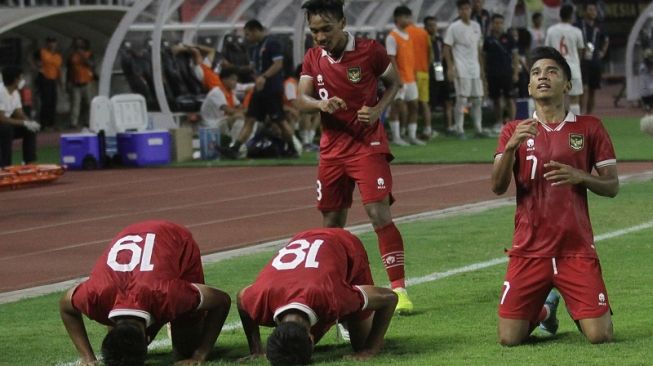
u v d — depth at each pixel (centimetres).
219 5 4772
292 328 1200
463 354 1336
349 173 1650
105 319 1293
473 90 4300
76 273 2073
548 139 1364
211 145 3906
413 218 2489
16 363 1393
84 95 5466
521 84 4609
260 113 3838
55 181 3516
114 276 1275
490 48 4378
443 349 1370
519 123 1349
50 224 2675
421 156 3712
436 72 4428
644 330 1423
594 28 4778
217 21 4778
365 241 2211
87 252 2286
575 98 4181
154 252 1290
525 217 1366
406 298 1595
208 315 1330
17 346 1484
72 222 2692
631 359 1277
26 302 1806
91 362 1320
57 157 4253
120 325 1211
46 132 5391
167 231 1320
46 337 1534
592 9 4778
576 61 4147
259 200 2923
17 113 3653
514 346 1368
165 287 1267
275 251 2178
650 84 5125
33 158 3725
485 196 2805
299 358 1200
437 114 5222
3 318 1684
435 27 4447
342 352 1383
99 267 1290
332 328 1531
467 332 1465
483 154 3712
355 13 5147
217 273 1950
